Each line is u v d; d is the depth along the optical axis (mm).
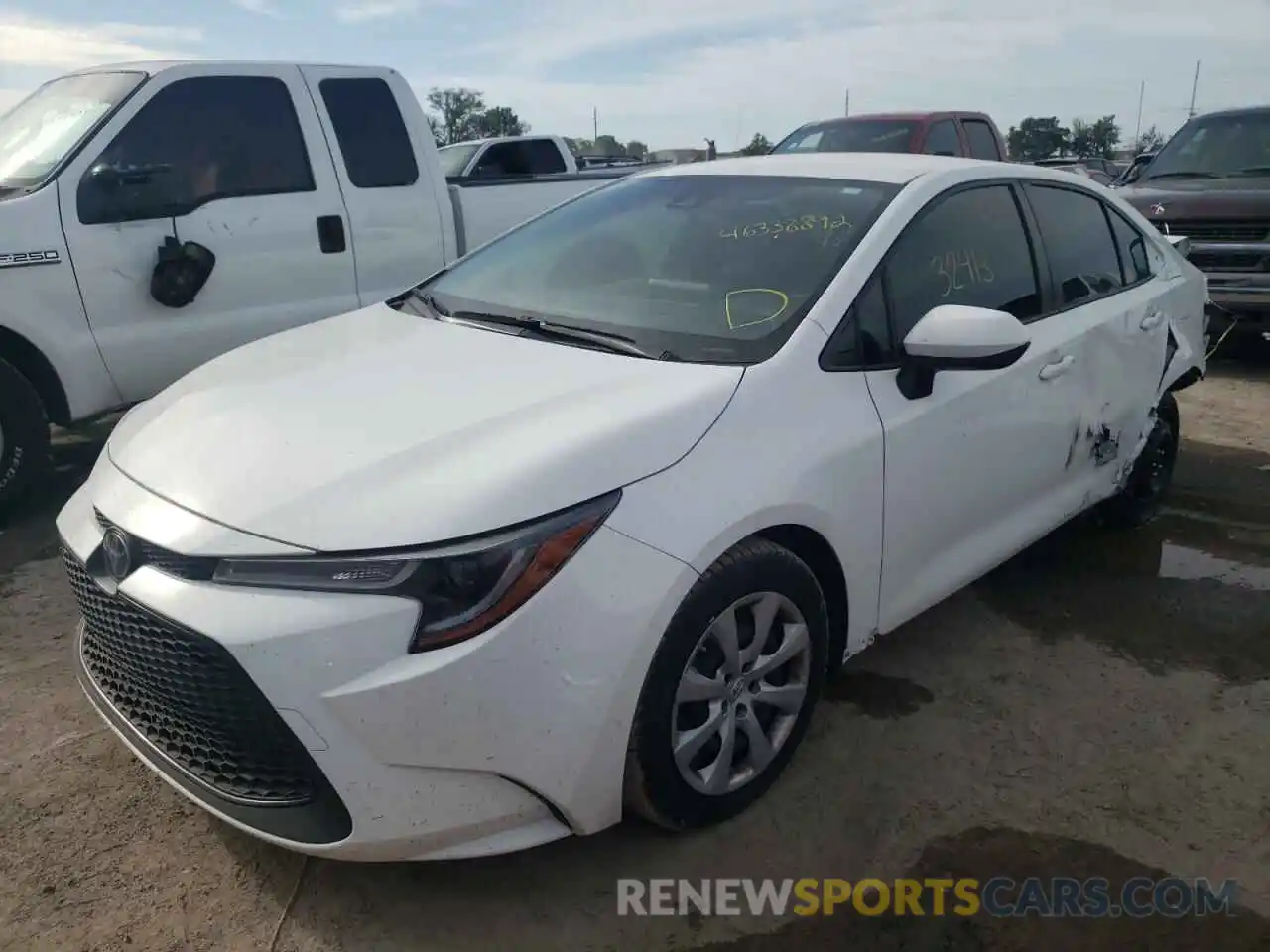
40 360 4594
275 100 5281
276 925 2346
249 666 2039
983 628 3770
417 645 2037
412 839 2113
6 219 4387
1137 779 2904
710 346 2754
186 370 5020
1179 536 4656
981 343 2727
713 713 2498
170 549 2186
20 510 4809
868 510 2793
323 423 2473
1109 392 3893
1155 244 4520
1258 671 3492
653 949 2301
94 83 5082
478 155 11422
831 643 2910
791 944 2320
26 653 3482
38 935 2295
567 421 2369
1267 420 6496
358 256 5586
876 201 3176
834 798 2787
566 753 2174
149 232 4793
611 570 2186
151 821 2668
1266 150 8406
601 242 3461
